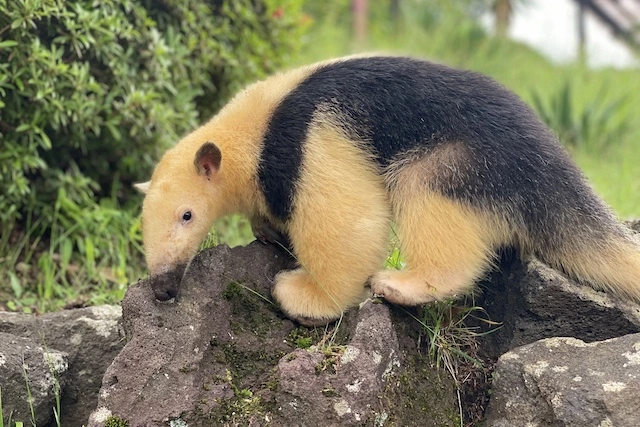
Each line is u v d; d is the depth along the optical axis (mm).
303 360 1029
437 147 1104
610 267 1123
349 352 1033
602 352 1023
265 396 1047
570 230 1115
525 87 3592
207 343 1067
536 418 1012
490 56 4070
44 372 1106
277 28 1933
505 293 1145
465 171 1092
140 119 1590
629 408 965
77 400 1163
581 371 1006
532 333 1116
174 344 1047
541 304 1103
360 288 1109
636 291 1127
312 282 1114
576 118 2805
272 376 1060
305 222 1103
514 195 1097
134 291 1075
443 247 1095
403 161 1113
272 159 1114
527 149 1104
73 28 1465
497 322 1145
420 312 1117
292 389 1018
